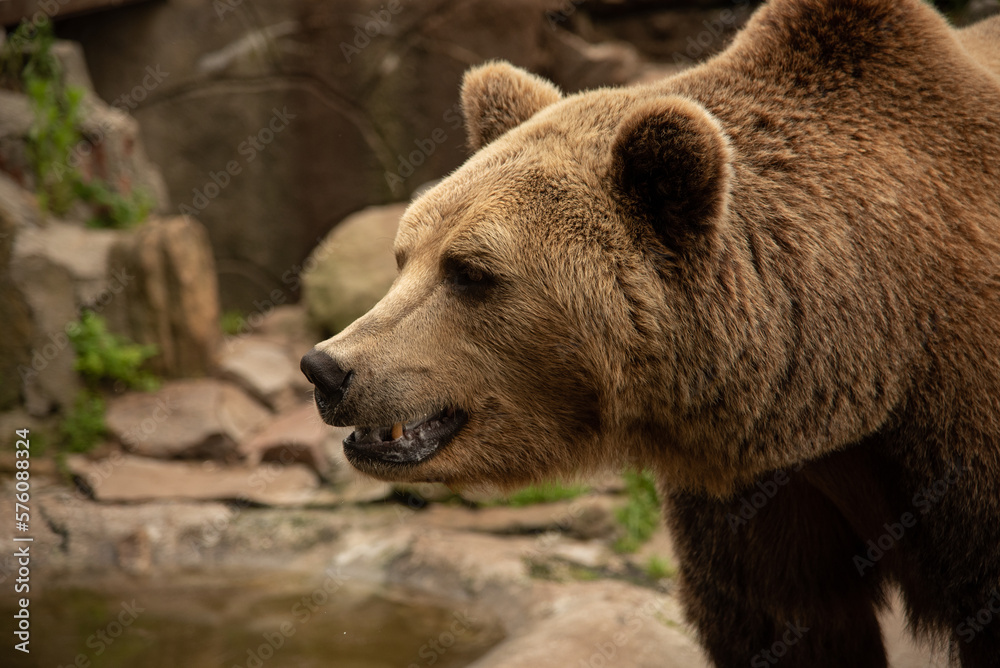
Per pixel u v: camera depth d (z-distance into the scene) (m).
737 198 5.46
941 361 5.29
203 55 21.22
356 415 5.65
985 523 5.29
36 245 15.19
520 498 12.67
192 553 11.90
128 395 15.57
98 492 12.99
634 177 5.32
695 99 5.90
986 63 6.49
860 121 5.66
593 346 5.44
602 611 8.98
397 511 12.65
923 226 5.39
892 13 5.82
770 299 5.36
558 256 5.42
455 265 5.60
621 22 22.39
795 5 5.98
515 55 21.17
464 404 5.72
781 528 6.08
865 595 6.23
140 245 16.12
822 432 5.39
